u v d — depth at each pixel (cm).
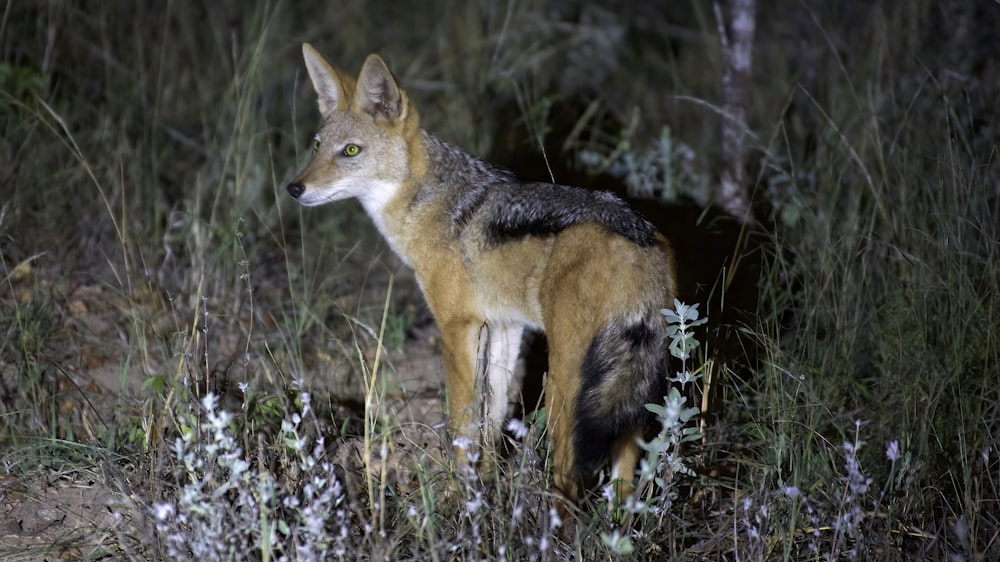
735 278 1082
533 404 1023
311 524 634
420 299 1262
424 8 1859
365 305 1209
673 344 722
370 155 927
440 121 1522
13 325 969
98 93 1485
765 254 1073
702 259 1123
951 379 826
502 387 915
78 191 1282
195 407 798
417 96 1616
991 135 1166
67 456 824
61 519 749
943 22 1476
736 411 899
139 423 842
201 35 1719
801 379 818
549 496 732
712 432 870
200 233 1164
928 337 905
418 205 918
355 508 697
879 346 945
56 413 916
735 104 1248
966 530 720
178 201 1313
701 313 955
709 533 756
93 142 1330
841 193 1158
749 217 1150
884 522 761
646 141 1470
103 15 1493
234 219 1224
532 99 1504
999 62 1424
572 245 775
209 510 636
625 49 1814
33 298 1033
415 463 769
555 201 823
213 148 1363
